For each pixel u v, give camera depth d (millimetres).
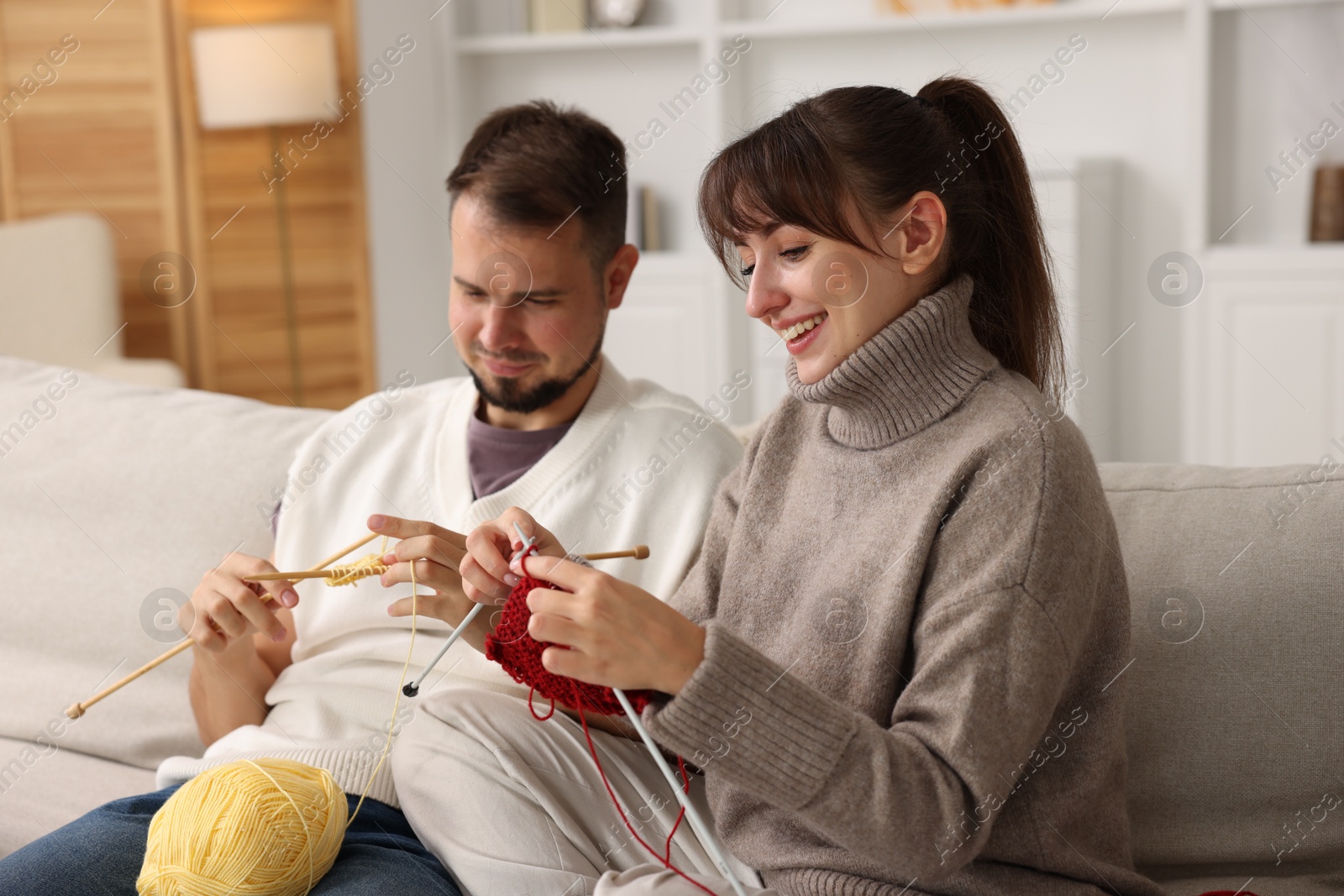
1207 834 1070
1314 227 3062
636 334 3508
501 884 965
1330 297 2963
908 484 969
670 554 1273
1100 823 963
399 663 1257
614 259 1373
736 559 1098
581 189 1278
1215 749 1072
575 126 1323
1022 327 1055
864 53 3453
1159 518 1163
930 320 953
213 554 1470
